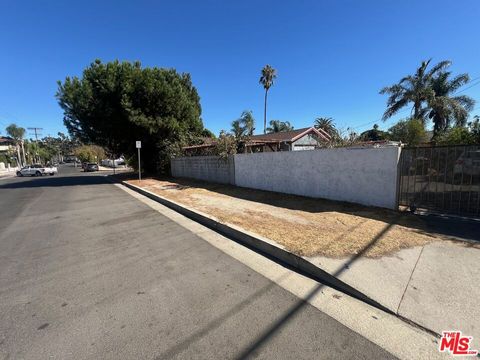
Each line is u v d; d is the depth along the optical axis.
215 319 2.87
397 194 6.69
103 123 18.62
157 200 10.68
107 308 3.11
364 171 7.32
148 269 4.14
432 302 3.00
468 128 13.66
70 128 20.55
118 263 4.39
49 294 3.46
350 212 6.73
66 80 18.50
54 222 7.37
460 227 5.31
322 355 2.34
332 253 4.24
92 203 10.35
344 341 2.50
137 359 2.34
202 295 3.35
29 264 4.44
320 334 2.61
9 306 3.20
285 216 6.71
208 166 15.37
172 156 21.05
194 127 23.12
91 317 2.95
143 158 23.89
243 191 11.12
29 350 2.47
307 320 2.82
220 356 2.35
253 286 3.56
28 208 9.67
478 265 3.78
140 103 18.56
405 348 2.40
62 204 10.30
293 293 3.38
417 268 3.72
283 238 5.00
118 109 18.53
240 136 15.50
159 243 5.36
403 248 4.37
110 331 2.71
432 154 6.16
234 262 4.36
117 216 7.91
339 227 5.58
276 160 10.20
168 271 4.06
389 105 26.97
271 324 2.77
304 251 4.34
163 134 20.44
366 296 3.16
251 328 2.71
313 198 8.70
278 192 10.22
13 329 2.77
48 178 26.62
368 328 2.68
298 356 2.33
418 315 2.82
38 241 5.66
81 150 62.66
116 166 55.97
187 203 8.91
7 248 5.28
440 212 6.12
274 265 4.23
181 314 2.96
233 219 6.54
